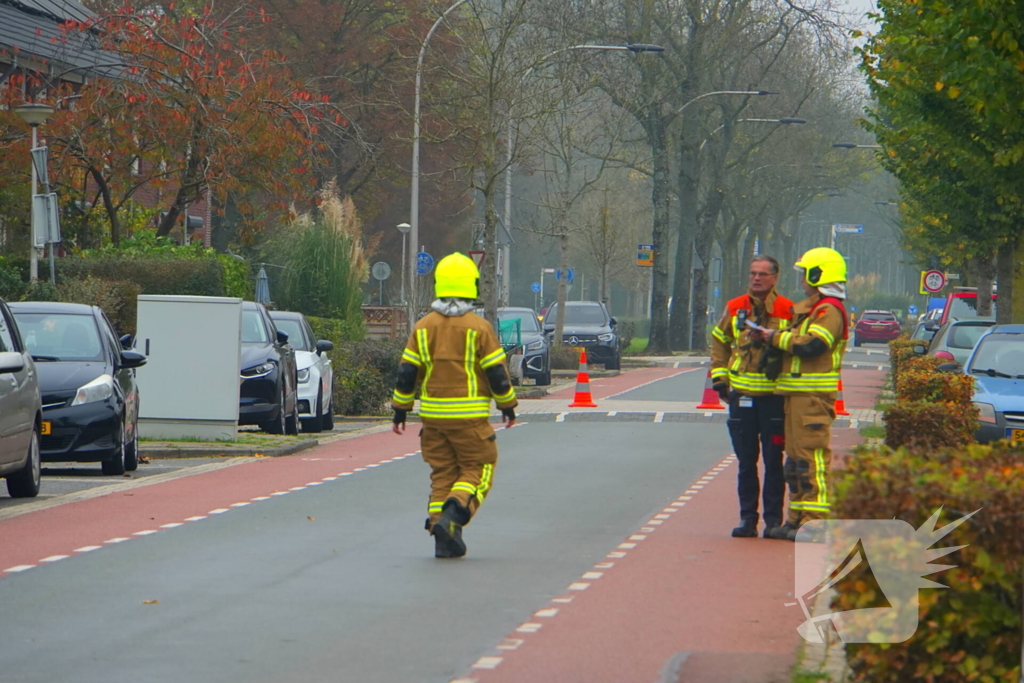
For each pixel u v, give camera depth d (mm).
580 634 21766
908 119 54906
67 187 92250
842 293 30391
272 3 150125
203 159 90500
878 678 15758
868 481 15797
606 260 164125
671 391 96562
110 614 23000
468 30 95312
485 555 29156
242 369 56688
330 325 104375
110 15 91062
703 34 146500
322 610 23422
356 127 107625
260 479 43500
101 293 70562
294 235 113125
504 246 118438
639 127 165500
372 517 34719
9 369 35000
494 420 69688
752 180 188375
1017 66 38719
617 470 46438
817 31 144750
